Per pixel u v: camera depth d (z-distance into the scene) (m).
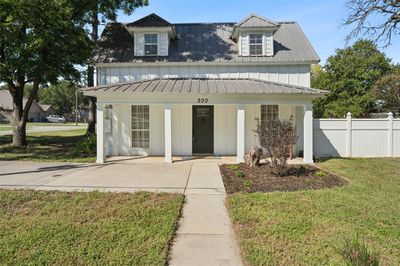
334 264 3.84
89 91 11.59
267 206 6.18
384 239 4.62
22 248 4.23
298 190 7.59
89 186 7.98
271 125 9.38
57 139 22.19
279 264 3.89
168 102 11.90
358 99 26.91
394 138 14.05
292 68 14.25
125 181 8.66
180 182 8.58
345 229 4.96
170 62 14.10
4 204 6.20
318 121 14.13
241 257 4.15
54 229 4.88
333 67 29.34
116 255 4.04
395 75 24.89
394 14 13.59
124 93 11.67
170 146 11.91
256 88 12.20
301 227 5.05
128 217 5.47
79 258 3.97
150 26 14.30
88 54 14.55
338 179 8.88
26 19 12.52
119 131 14.20
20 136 17.02
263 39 14.42
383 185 8.21
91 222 5.21
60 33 13.61
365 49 28.05
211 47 15.32
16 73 14.80
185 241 4.65
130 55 14.73
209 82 13.42
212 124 14.48
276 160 9.27
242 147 11.93
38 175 9.38
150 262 3.90
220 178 9.10
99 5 16.69
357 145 14.06
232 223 5.41
